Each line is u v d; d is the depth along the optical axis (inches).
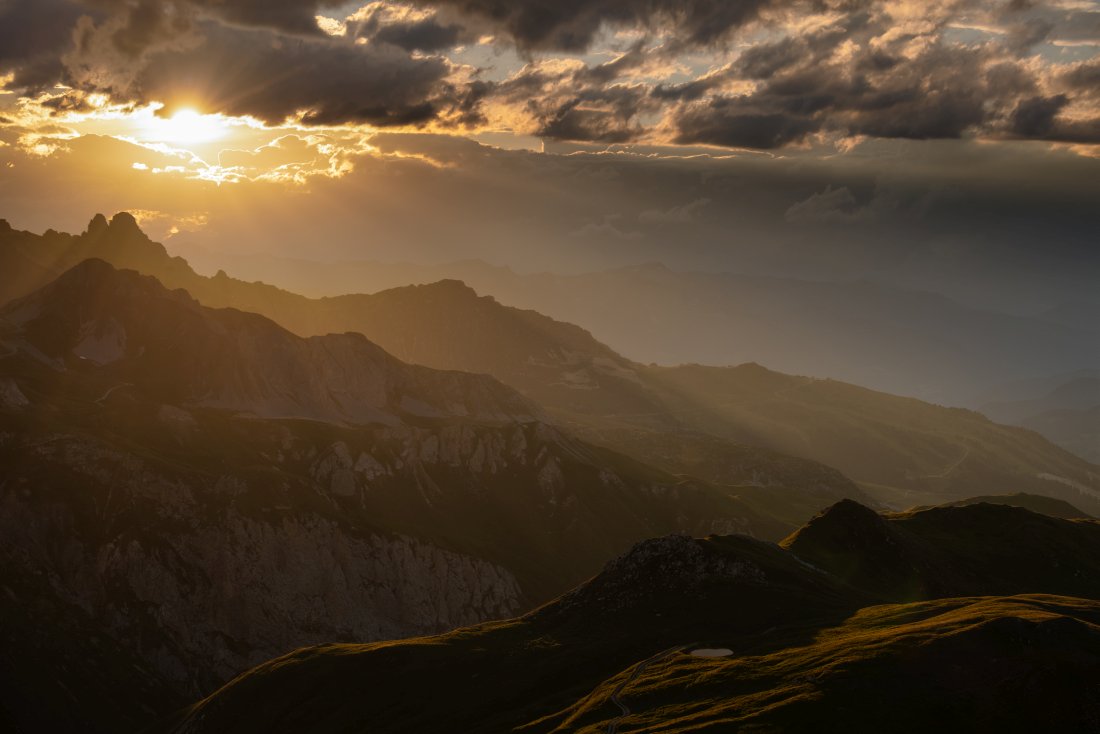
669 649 6648.6
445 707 6569.9
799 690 5280.5
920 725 4847.4
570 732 5521.7
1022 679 5019.7
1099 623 6063.0
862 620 6515.8
